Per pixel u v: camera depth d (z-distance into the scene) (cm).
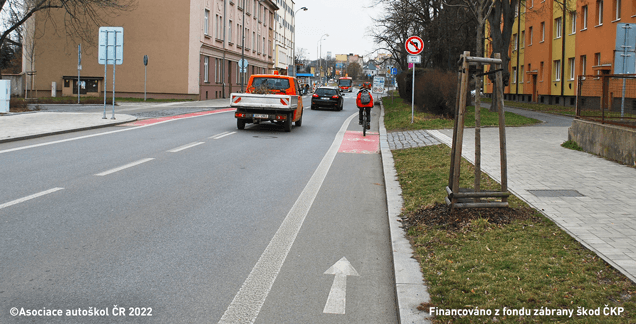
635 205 688
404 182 889
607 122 1179
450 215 627
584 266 454
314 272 484
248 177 956
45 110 2441
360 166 1155
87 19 4144
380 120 2531
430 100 2286
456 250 513
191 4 4078
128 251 520
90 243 540
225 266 491
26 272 454
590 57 3422
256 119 1812
